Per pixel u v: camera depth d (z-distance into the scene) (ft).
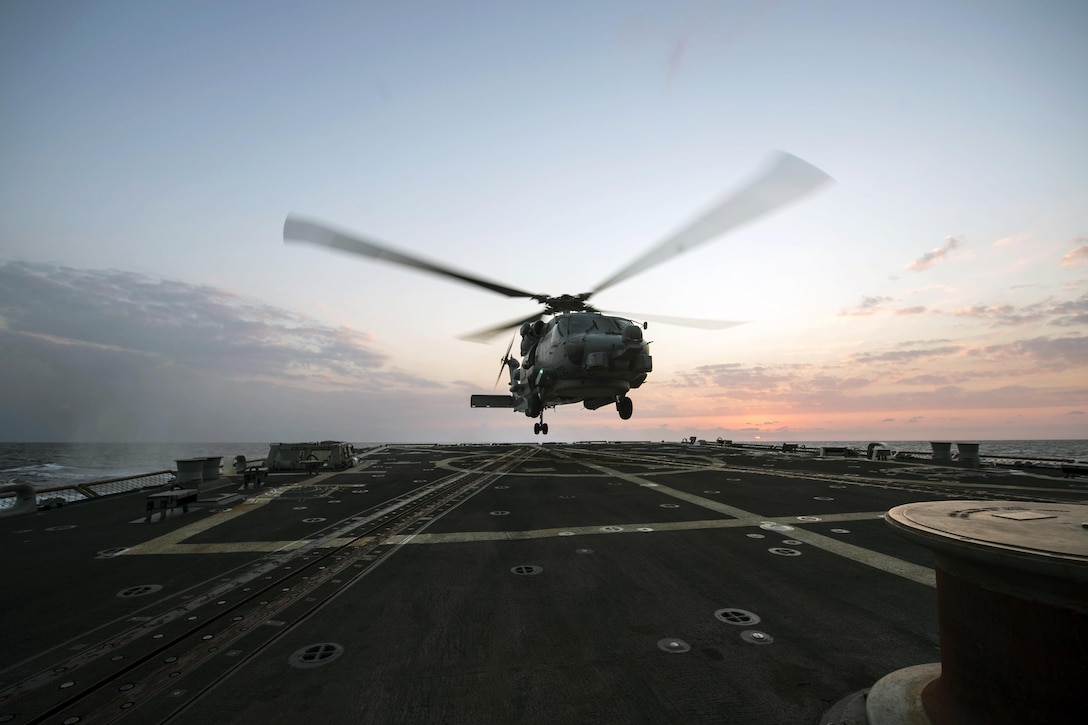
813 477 47.42
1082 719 6.10
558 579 17.92
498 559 20.52
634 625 13.83
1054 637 6.41
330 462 58.39
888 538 23.40
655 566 19.35
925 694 8.81
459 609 15.14
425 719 9.46
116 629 13.82
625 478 48.14
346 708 9.87
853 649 12.22
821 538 23.49
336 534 25.25
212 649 12.58
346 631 13.62
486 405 107.65
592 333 64.49
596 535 24.47
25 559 21.30
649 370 64.69
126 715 9.72
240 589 17.12
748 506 31.71
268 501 35.83
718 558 20.35
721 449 107.24
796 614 14.48
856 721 8.93
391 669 11.46
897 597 15.79
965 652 7.55
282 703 10.09
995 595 7.09
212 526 27.68
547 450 108.68
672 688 10.48
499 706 9.89
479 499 35.83
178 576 18.65
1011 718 6.79
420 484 44.83
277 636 13.33
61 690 10.63
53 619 14.55
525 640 12.94
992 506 9.65
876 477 46.68
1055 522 8.16
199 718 9.61
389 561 20.36
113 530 27.17
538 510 31.24
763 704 9.82
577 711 9.68
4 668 11.62
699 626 13.70
